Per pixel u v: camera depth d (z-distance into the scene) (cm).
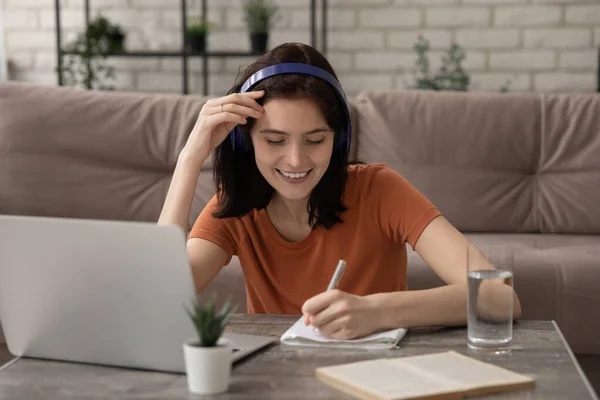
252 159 177
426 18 533
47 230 130
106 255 127
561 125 321
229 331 151
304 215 182
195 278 178
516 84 529
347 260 182
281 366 129
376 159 322
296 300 184
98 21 526
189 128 319
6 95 322
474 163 319
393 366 124
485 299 136
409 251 274
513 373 120
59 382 125
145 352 129
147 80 561
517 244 286
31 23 561
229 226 184
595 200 312
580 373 124
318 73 161
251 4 529
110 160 318
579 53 522
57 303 134
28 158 315
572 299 259
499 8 525
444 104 325
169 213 174
